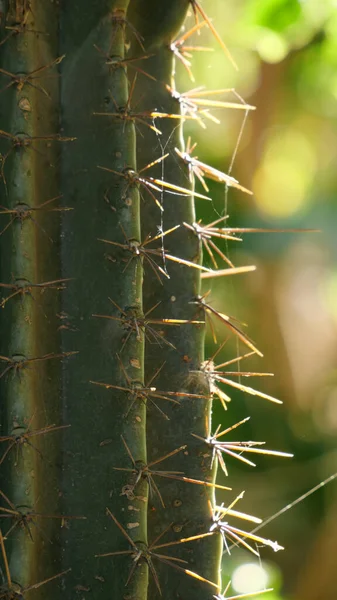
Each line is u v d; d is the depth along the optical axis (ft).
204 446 2.26
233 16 3.27
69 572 2.21
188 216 2.29
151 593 2.24
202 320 2.28
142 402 2.20
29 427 2.16
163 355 2.27
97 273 2.22
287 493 3.39
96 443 2.21
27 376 2.17
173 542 2.22
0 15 2.23
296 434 3.59
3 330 2.20
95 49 2.25
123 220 2.21
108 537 2.20
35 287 2.19
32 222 2.19
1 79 2.22
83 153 2.24
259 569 2.91
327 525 3.24
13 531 2.15
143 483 2.19
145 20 2.30
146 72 2.30
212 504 2.26
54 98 2.25
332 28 3.10
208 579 2.24
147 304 2.27
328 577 3.16
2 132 2.19
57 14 2.27
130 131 2.22
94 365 2.22
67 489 2.21
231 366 3.55
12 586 2.13
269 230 2.34
